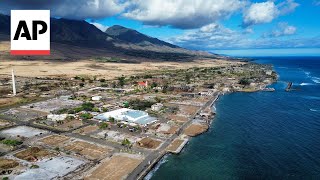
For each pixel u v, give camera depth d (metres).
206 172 108.81
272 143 139.50
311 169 111.81
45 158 113.44
